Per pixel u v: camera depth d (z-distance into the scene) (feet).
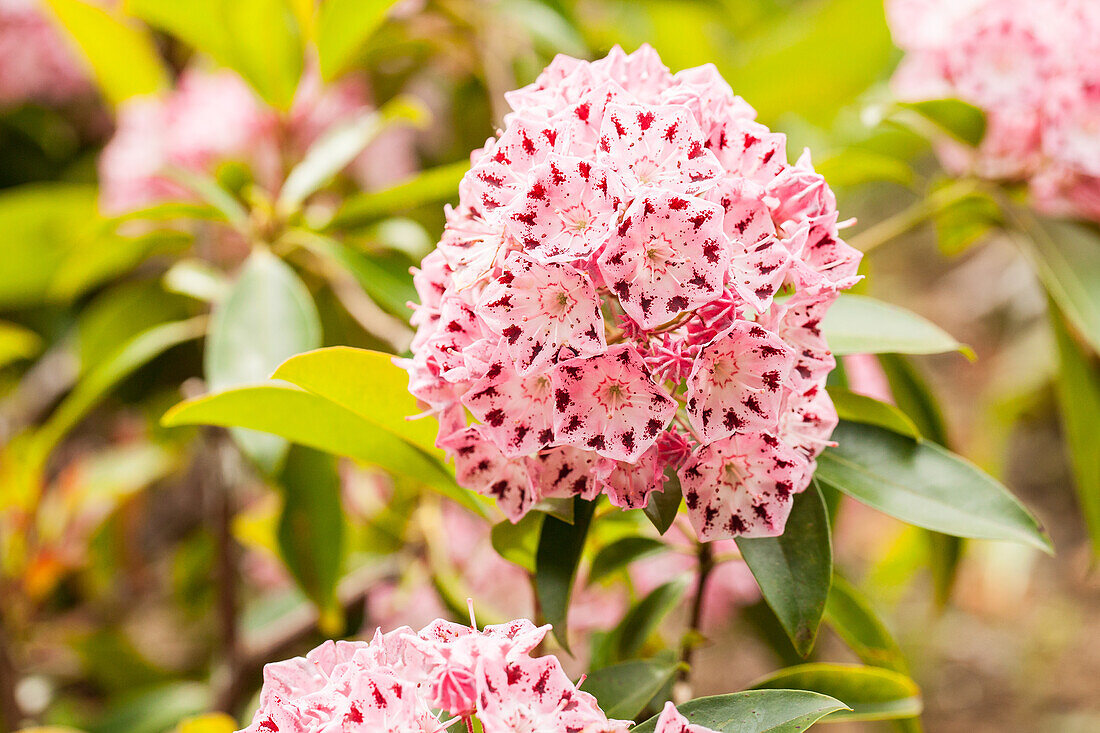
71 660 3.37
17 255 2.38
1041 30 1.86
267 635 2.63
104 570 3.10
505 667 1.38
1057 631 4.67
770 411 1.41
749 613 2.23
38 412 2.98
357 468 2.59
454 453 1.47
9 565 2.43
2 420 3.01
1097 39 1.82
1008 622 4.74
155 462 2.95
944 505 1.55
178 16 1.98
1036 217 1.91
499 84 2.25
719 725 1.45
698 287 1.39
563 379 1.40
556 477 1.45
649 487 1.43
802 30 2.52
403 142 2.63
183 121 2.27
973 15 1.89
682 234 1.39
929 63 1.97
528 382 1.43
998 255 5.43
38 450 2.32
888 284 6.17
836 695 1.62
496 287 1.42
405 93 2.80
